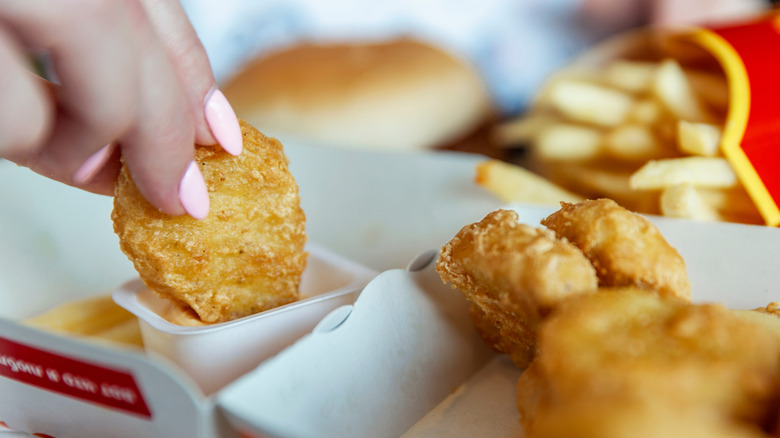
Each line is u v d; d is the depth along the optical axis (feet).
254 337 0.72
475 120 1.73
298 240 0.77
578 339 0.55
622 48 1.31
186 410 0.57
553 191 1.04
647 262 0.65
